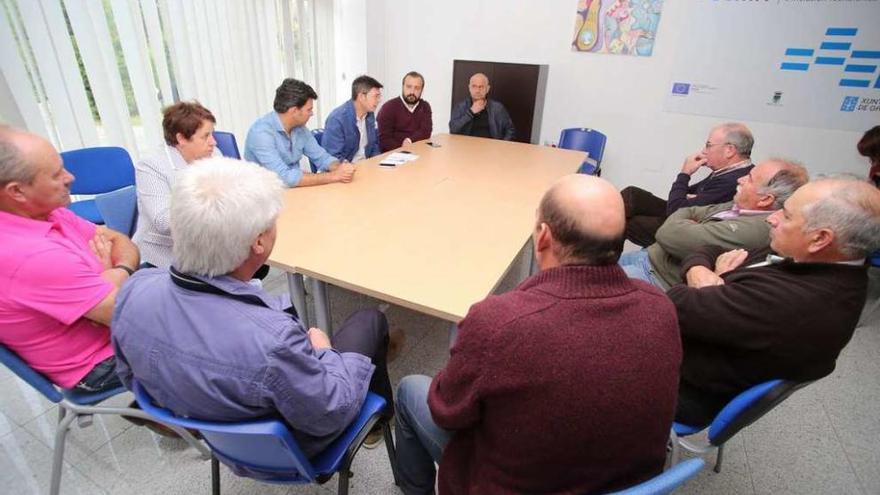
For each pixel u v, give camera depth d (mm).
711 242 1619
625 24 3717
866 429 1740
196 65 2998
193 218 731
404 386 1216
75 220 1428
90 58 2436
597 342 698
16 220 1075
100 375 1192
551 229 803
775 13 3281
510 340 702
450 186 2311
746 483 1500
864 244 976
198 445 1387
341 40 4379
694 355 1170
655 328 735
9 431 1544
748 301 1048
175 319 781
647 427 721
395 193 2164
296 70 3895
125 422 1599
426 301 1233
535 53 4121
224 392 760
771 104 3508
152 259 1759
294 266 1413
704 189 2115
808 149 3514
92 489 1354
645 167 4094
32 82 2230
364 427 1087
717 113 3693
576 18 3859
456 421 825
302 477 1000
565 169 2746
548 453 718
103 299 1122
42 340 1094
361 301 2418
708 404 1175
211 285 782
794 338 1004
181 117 1690
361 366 1071
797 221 1042
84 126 2486
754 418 1006
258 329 776
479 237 1673
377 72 4656
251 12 3307
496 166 2766
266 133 2256
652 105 3877
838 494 1466
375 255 1499
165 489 1367
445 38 4426
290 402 802
